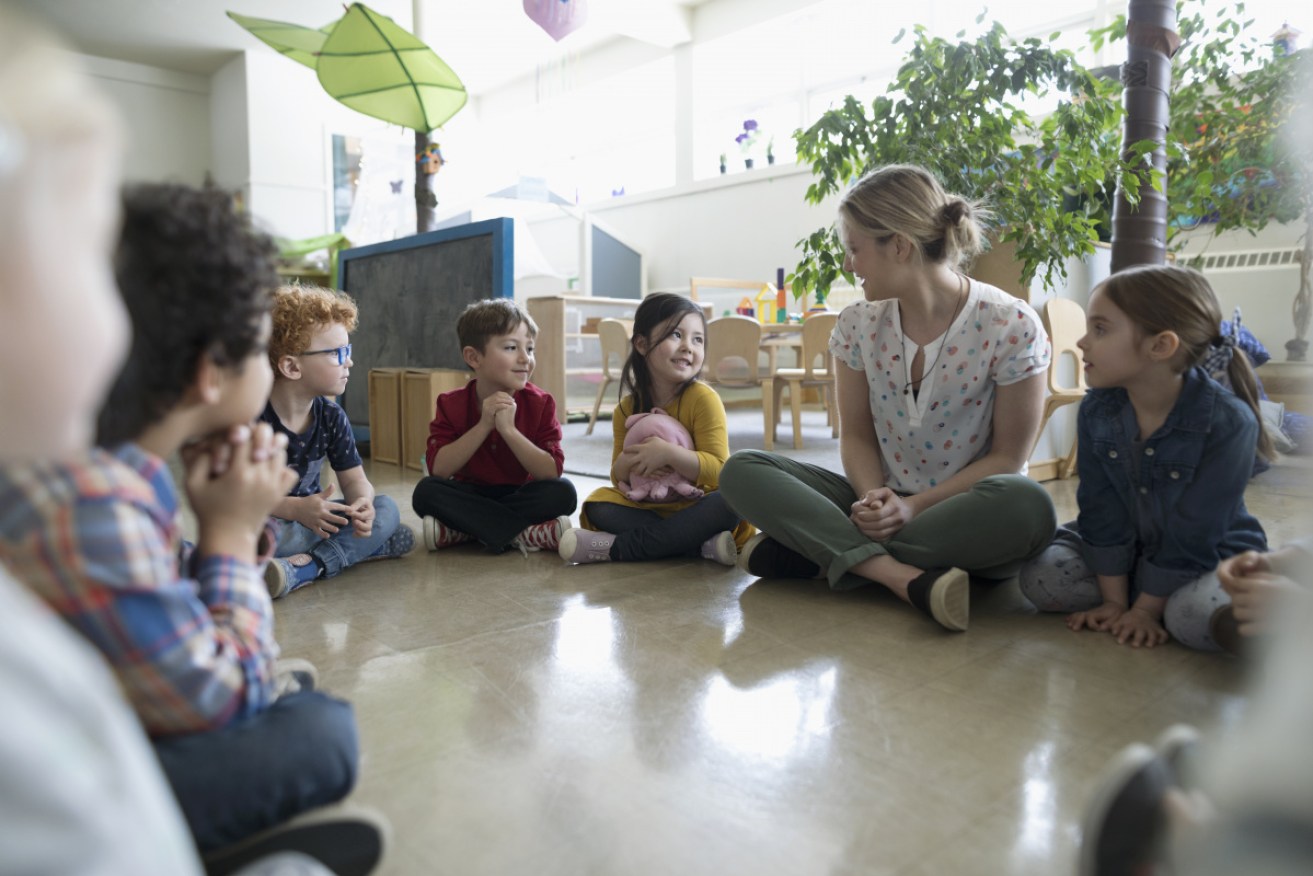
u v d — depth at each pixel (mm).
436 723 997
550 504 1861
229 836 629
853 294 5895
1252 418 1198
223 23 6980
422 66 3619
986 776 866
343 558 1654
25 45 327
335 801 688
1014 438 1462
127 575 542
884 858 729
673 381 1823
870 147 2516
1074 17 5262
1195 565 1231
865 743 939
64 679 332
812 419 5227
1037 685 1097
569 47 8062
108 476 552
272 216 7852
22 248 324
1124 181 2385
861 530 1438
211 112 8250
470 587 1582
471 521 1833
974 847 743
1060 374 2641
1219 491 1193
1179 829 471
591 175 8445
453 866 721
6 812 302
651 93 7809
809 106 6660
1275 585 980
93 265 355
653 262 7645
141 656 560
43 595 525
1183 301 1182
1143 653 1212
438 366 3246
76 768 322
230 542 697
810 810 804
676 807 812
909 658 1198
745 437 4141
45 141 328
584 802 822
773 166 6645
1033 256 2336
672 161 7734
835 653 1219
